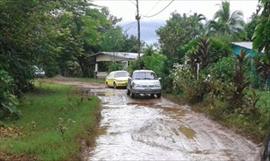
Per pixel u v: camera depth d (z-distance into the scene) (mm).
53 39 21750
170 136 13820
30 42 19625
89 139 12883
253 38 11562
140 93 25797
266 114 14680
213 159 10703
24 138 11594
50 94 25703
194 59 25453
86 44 55688
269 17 11062
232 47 30156
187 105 22109
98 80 49375
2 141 11156
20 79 21516
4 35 18375
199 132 14445
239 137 13484
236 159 10680
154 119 17375
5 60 18906
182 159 10727
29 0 17219
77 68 59312
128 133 14391
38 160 9586
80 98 22641
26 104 19578
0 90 15445
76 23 32281
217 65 23312
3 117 15148
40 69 25688
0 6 16953
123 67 49375
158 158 10859
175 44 35938
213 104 18656
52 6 19375
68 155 10273
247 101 16188
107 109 20797
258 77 23125
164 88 28641
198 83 22031
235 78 17172
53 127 13484
